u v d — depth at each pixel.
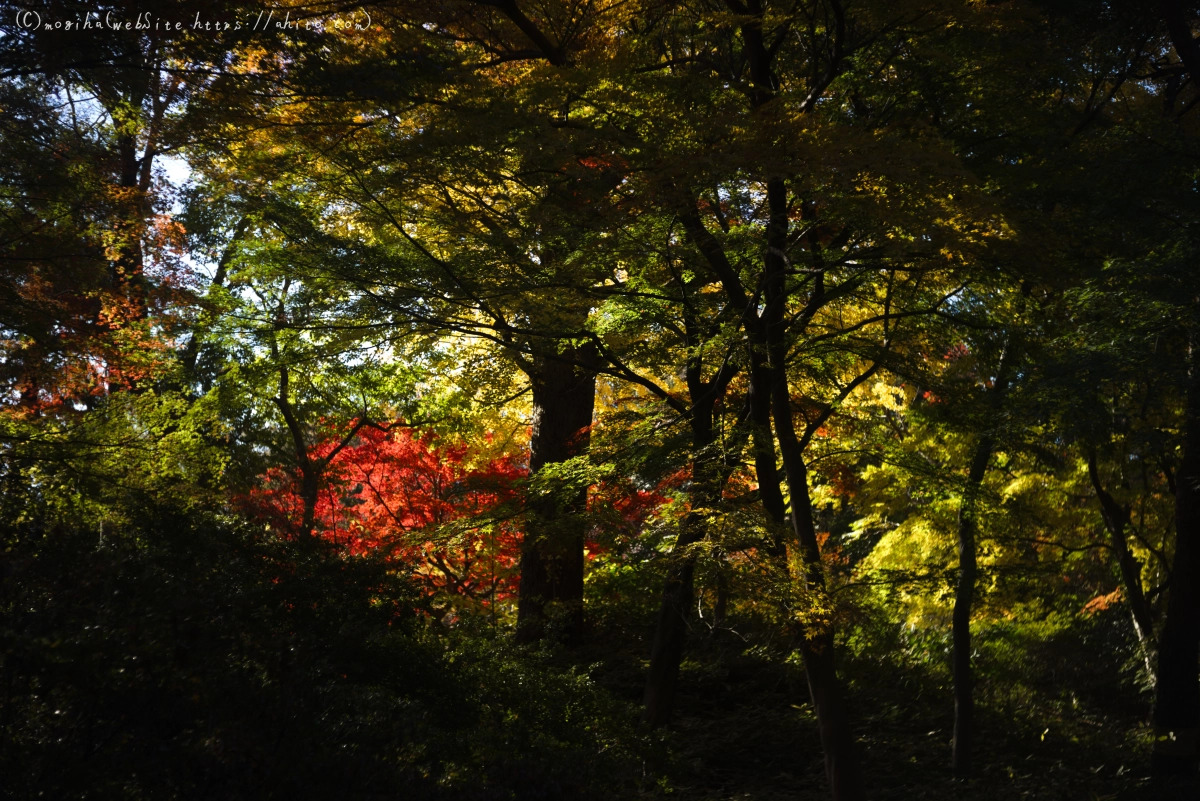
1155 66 11.16
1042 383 9.07
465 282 9.30
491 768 4.77
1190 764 11.16
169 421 14.20
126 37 7.07
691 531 9.26
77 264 10.69
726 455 9.87
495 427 16.20
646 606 15.95
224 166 9.24
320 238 9.63
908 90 9.65
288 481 17.67
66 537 4.33
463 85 8.22
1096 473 13.18
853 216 7.73
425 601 6.81
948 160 7.01
